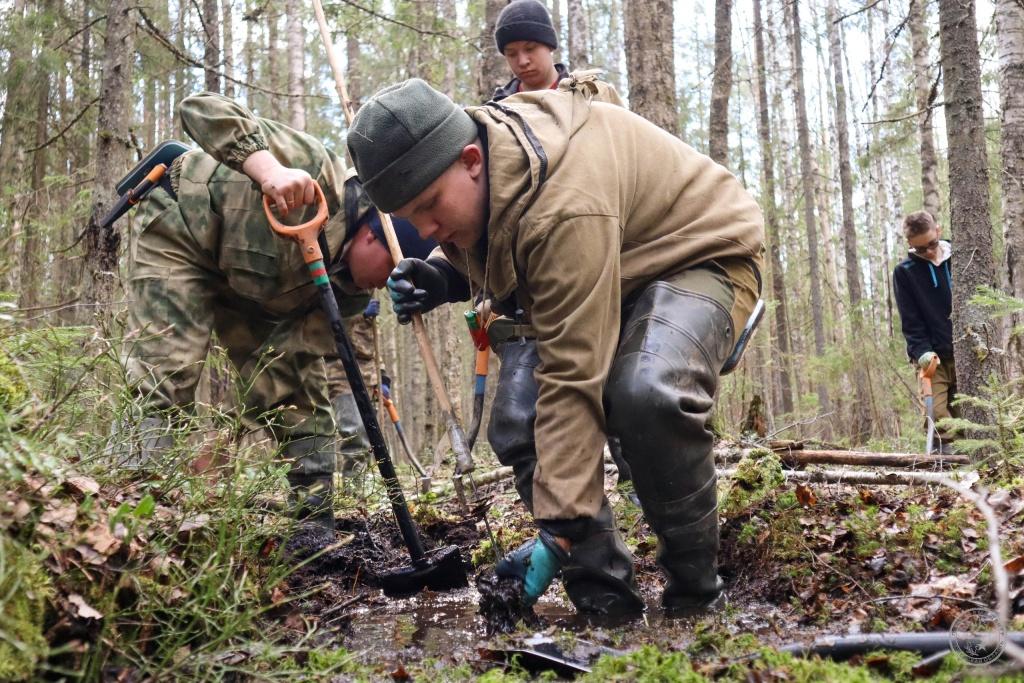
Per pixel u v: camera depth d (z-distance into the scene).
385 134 2.47
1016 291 6.25
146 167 3.57
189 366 3.34
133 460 2.50
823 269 24.48
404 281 3.09
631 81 8.73
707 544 2.64
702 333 2.55
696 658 2.15
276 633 2.17
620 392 2.42
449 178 2.53
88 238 5.96
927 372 6.18
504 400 2.78
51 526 1.80
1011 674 1.80
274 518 2.50
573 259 2.40
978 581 2.58
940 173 22.55
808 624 2.55
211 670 1.81
